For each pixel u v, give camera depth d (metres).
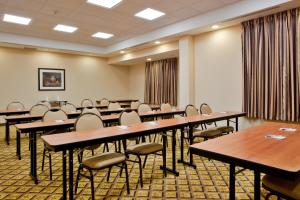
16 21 5.48
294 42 4.13
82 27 6.04
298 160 1.44
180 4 4.53
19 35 6.68
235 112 4.47
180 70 6.15
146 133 2.59
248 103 4.83
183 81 6.06
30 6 4.57
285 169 1.28
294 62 4.14
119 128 2.70
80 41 7.64
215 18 4.81
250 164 1.42
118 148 3.81
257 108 4.70
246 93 4.88
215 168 3.21
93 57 9.21
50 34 6.71
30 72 7.70
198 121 3.32
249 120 4.92
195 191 2.50
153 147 2.84
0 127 6.82
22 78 7.55
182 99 6.11
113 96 9.80
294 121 4.18
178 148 4.34
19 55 7.48
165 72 8.03
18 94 7.48
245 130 2.51
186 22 5.43
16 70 7.43
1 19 5.33
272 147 1.76
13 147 4.43
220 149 1.69
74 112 4.91
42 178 2.86
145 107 5.29
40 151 4.13
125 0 4.34
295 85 4.13
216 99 5.59
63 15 5.11
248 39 4.78
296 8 4.07
